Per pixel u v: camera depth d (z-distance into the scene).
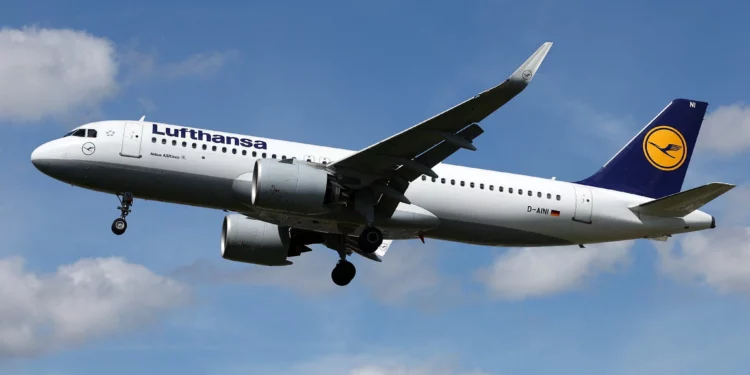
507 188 64.50
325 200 59.00
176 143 59.66
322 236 68.31
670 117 72.06
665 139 71.56
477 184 63.78
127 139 59.38
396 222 61.34
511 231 64.88
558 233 66.00
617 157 70.50
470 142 56.00
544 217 65.12
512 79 52.12
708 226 68.06
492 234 64.62
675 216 67.25
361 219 60.41
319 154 61.59
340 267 67.00
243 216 66.06
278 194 57.22
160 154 59.25
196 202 60.50
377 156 57.47
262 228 65.75
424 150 57.19
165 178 59.34
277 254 65.88
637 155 70.88
